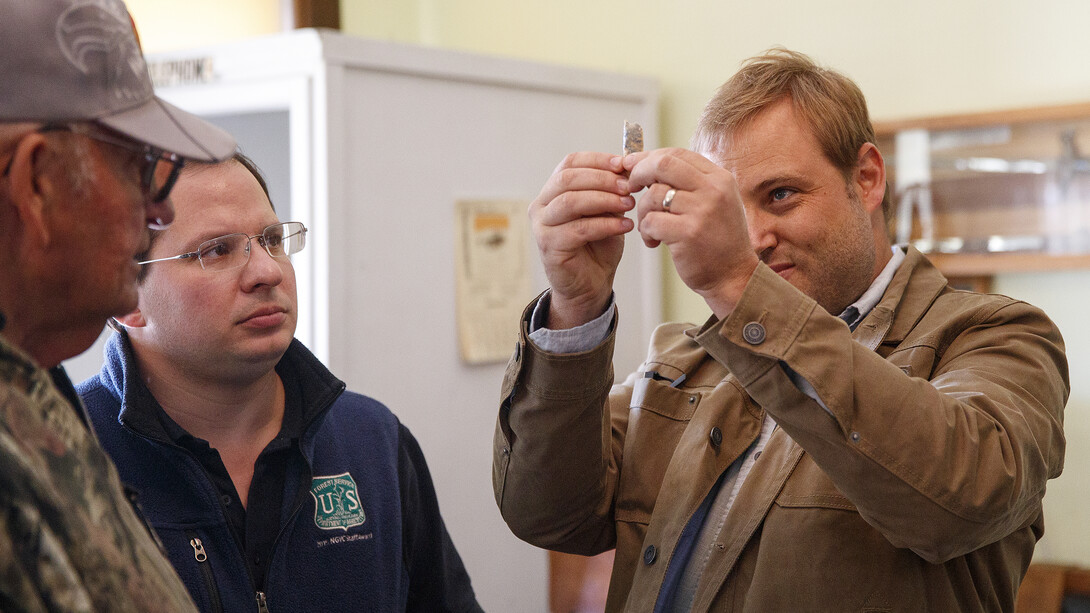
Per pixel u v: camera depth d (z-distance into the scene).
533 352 1.06
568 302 1.03
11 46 0.61
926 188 2.30
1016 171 2.18
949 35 2.30
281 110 2.14
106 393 1.11
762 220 1.11
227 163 1.12
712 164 0.89
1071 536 2.15
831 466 0.88
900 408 0.86
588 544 1.25
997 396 0.96
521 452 1.13
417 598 1.30
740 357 0.88
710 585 1.06
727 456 1.13
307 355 1.18
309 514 1.13
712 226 0.86
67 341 0.69
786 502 1.04
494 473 1.22
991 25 2.23
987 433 0.89
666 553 1.11
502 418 1.13
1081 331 2.15
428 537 1.30
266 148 2.22
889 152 2.35
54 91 0.62
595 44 2.91
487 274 2.29
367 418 1.27
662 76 2.78
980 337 1.08
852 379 0.86
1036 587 2.06
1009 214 2.19
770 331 0.87
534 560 2.35
